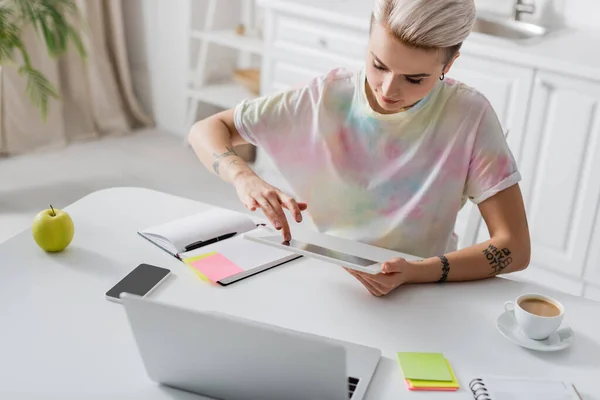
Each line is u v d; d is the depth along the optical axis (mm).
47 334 1252
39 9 3146
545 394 1155
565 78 2572
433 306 1393
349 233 1726
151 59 4137
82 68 3895
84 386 1140
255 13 3936
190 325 1061
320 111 1649
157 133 4164
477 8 3318
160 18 4000
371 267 1374
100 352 1221
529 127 2709
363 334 1295
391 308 1377
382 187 1670
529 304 1331
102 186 3473
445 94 1588
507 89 2717
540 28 3072
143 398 1128
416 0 1283
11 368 1163
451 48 1359
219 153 1636
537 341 1295
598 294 2762
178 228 1574
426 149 1614
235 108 1743
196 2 3777
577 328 1354
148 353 1125
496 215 1579
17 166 3598
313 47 3199
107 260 1486
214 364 1101
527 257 1546
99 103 3998
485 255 1499
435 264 1464
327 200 1729
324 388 1051
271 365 1061
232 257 1512
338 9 3100
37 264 1456
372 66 1405
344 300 1394
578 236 2723
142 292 1372
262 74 3457
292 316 1332
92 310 1327
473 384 1174
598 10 3049
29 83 3227
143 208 1707
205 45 3801
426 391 1164
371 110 1606
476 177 1599
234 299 1373
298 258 1533
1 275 1406
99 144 3941
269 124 1696
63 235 1487
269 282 1437
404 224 1676
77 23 3725
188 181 3596
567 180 2686
